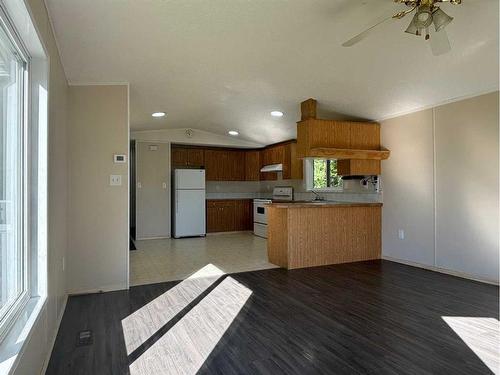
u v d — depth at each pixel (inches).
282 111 216.5
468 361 86.8
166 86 163.8
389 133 203.5
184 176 296.0
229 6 97.5
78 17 94.3
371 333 103.4
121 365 84.9
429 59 132.2
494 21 104.8
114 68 134.2
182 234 295.0
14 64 77.7
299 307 125.6
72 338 99.8
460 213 164.9
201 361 86.9
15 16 63.8
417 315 117.6
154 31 107.9
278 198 313.3
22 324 66.4
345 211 200.4
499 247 150.0
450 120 169.2
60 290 114.1
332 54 132.0
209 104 201.8
